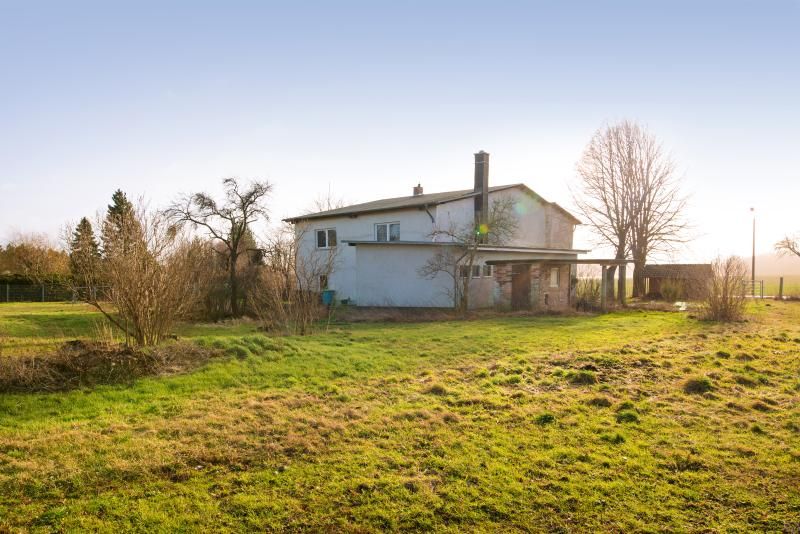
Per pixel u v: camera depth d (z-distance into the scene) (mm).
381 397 7984
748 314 20953
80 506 4523
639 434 6539
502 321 18609
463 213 25578
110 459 5402
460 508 4684
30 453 5516
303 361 10086
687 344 13008
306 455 5723
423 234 24875
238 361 9750
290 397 7789
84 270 11336
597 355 10977
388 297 24000
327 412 7152
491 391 8344
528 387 8695
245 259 23734
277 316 16062
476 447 6031
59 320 16688
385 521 4457
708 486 5160
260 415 6926
